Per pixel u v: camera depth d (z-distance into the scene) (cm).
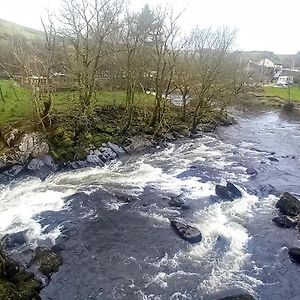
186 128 4541
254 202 2522
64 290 1591
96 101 3981
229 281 1684
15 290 1486
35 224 2111
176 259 1834
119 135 3719
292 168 3350
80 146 3250
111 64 4309
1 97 3922
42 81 3375
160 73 4309
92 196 2512
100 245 1942
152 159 3425
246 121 5800
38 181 2725
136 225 2158
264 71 13650
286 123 5747
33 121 3216
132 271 1733
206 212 2339
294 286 1673
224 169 3222
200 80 4553
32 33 9256
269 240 2039
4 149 2858
